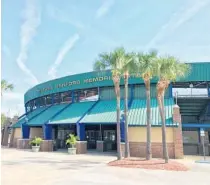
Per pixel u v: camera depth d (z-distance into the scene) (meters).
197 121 41.78
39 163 20.94
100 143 33.34
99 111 32.84
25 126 39.91
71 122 31.98
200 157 26.97
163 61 20.17
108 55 22.66
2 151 33.47
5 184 12.41
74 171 16.56
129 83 33.66
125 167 18.31
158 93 20.75
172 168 17.70
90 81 36.72
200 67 31.38
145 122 28.34
